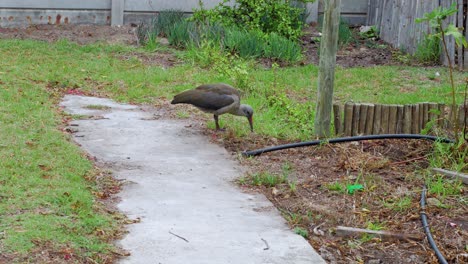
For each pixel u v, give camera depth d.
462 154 9.42
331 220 7.62
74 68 14.36
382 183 8.73
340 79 14.62
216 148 9.92
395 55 17.06
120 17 18.28
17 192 7.45
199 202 7.84
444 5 16.03
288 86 14.08
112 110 11.74
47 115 10.77
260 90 13.16
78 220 6.95
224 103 10.38
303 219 7.57
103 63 14.98
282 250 6.75
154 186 8.27
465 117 10.26
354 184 8.64
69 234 6.62
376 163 9.35
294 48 16.28
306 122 11.03
